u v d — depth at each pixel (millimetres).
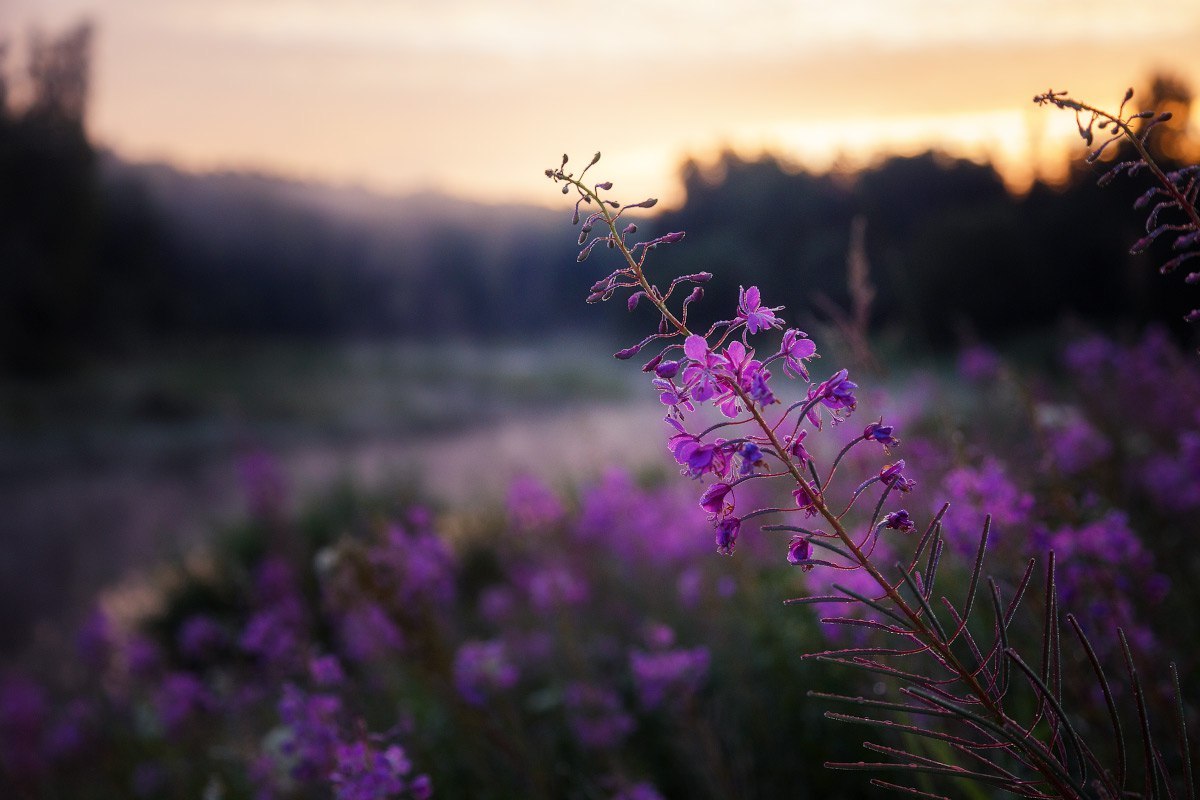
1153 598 2982
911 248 27531
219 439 33062
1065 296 24656
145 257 59688
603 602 6391
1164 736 2693
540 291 72812
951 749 2697
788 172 34656
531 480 6238
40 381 43375
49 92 48094
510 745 4066
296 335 68625
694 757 3773
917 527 3537
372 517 4590
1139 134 1702
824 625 3391
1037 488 3654
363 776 2791
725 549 1728
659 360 1760
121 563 14844
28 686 6742
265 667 5277
